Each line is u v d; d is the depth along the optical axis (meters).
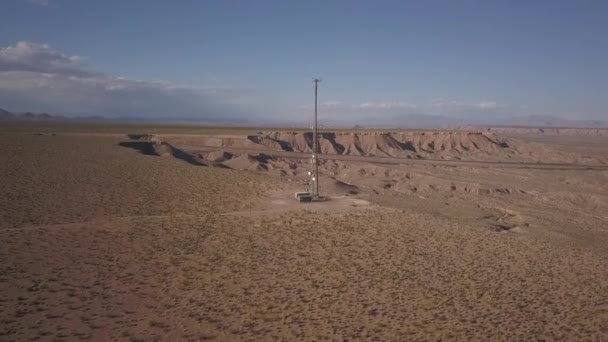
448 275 25.83
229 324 18.62
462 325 19.12
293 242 31.47
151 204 42.12
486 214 49.22
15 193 42.28
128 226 33.84
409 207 48.28
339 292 22.62
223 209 41.50
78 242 29.28
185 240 31.03
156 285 22.81
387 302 21.48
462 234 35.78
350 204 45.25
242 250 29.31
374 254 29.31
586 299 22.89
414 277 25.23
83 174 54.16
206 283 23.36
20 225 32.44
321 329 18.36
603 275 26.98
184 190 49.09
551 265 28.75
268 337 17.55
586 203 59.16
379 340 17.53
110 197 43.72
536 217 49.06
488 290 23.64
